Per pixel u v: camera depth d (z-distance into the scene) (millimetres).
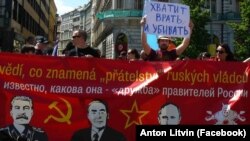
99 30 79875
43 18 87188
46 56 5000
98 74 5090
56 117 4961
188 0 37875
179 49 6848
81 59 5062
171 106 5211
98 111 5047
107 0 65000
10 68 4926
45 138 4926
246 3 33938
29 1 59812
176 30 6715
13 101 4902
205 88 5301
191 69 5281
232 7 51188
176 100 5234
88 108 5035
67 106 4988
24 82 4941
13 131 4891
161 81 5207
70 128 4977
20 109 4910
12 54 4938
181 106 5234
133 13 47438
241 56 34094
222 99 5328
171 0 48031
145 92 5164
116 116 5078
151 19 6570
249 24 33844
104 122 5055
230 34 50188
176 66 5254
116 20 48469
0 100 4883
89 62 5074
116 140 5070
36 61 4977
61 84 5004
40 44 8273
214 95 5324
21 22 51031
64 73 5020
